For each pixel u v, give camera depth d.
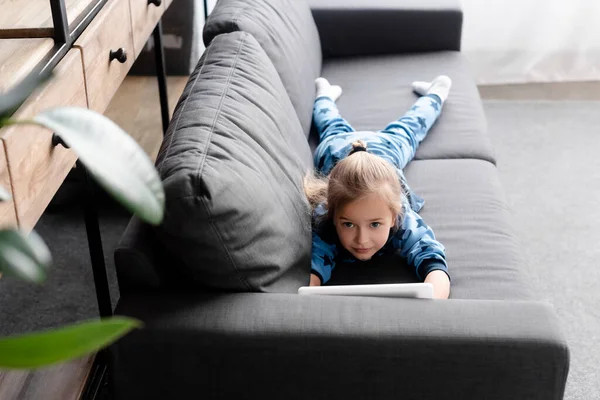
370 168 1.56
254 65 1.73
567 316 2.09
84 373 1.69
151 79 2.50
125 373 1.27
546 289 2.19
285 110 1.75
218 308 1.26
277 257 1.35
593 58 3.46
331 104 2.26
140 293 1.30
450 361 1.21
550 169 2.80
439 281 1.54
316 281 1.57
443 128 2.23
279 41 2.05
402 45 2.71
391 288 1.30
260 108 1.60
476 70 3.49
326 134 2.12
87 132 0.65
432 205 1.87
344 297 1.29
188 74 2.59
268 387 1.27
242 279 1.29
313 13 2.66
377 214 1.56
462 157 2.10
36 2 1.55
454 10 2.65
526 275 1.64
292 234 1.44
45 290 2.13
